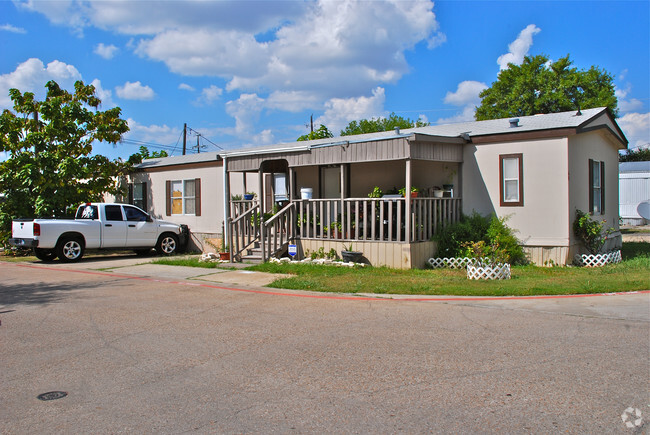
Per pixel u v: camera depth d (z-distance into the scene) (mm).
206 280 11000
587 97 35875
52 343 6137
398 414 3988
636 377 4715
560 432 3648
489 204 13141
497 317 7195
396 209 12859
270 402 4273
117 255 17547
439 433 3658
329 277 10734
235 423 3873
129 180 20844
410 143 11727
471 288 9273
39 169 17969
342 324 6914
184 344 6035
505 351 5562
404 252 11992
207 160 17891
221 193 17641
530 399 4238
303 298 8875
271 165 16672
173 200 19297
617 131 15531
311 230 13992
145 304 8477
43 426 3867
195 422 3904
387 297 8820
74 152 18984
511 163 12844
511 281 10055
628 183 30922
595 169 14234
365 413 4020
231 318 7371
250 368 5145
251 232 15336
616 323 6758
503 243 12227
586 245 13000
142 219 16828
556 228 12320
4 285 10680
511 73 38406
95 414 4078
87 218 16109
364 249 12664
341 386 4605
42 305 8453
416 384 4617
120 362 5395
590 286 9195
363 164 15141
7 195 18203
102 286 10422
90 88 19688
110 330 6730
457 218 13555
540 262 12523
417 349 5688
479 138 13141
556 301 8258
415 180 14266
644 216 19609
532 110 36062
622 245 18109
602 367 4996
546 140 12367
